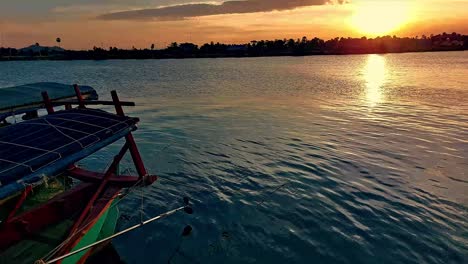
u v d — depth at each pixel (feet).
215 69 402.31
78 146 31.37
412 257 34.55
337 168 58.75
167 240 38.37
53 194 41.52
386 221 41.27
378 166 59.26
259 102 140.05
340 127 90.33
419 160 62.03
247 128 91.66
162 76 291.99
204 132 87.71
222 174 57.41
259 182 53.72
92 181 41.88
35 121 36.86
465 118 98.99
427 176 54.44
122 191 39.37
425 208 44.11
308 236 38.68
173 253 36.06
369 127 89.45
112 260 35.04
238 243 37.55
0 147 30.35
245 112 116.98
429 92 161.27
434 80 220.84
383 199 46.91
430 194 48.01
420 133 81.66
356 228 39.96
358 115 107.45
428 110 113.91
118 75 305.94
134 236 39.17
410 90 170.71
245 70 374.84
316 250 36.09
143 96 161.79
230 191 50.75
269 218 42.68
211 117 108.88
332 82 222.69
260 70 371.97
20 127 35.17
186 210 37.83
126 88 195.83
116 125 36.68
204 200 48.01
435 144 72.02
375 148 69.97
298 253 35.68
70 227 33.81
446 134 80.23
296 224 41.16
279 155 66.85
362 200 46.73
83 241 31.40
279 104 133.90
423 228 39.55
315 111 116.67
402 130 85.15
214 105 133.49
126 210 45.19
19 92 62.90
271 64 528.63
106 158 67.05
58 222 35.35
